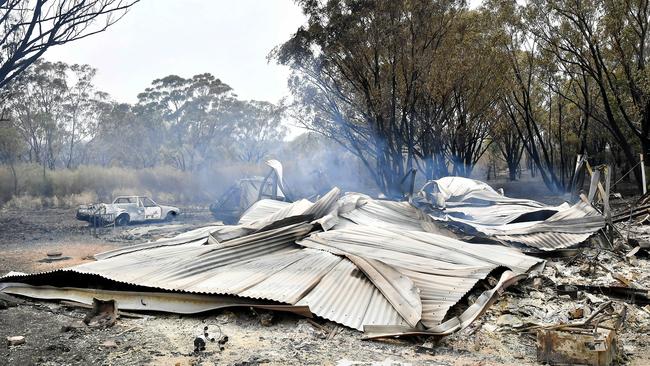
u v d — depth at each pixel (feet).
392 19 84.74
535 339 19.98
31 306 23.95
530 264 29.63
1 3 27.71
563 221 39.17
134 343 18.86
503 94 108.68
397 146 92.73
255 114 222.69
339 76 95.35
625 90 91.76
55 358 17.26
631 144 106.42
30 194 98.02
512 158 156.56
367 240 28.76
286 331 20.33
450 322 19.85
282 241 28.68
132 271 24.71
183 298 22.39
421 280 23.88
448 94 97.35
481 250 30.42
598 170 44.57
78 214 64.85
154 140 194.08
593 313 22.15
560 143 115.24
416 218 36.81
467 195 52.95
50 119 151.94
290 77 96.02
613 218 51.83
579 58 87.66
